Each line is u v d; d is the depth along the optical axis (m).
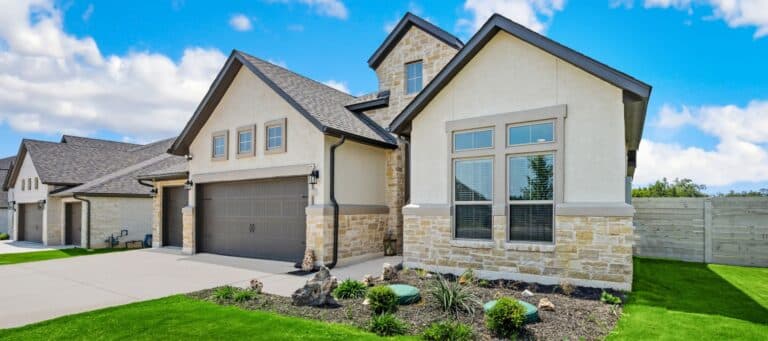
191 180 14.45
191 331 5.41
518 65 8.58
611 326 5.38
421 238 9.54
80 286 8.68
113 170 23.56
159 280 9.20
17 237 23.73
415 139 9.87
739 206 10.45
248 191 12.95
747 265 10.23
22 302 7.29
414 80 14.13
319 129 10.52
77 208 20.75
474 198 8.97
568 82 7.99
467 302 6.17
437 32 13.50
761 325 5.38
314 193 10.95
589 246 7.53
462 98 9.25
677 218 11.20
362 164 12.17
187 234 14.20
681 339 4.86
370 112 14.55
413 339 4.99
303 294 6.63
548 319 5.62
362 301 6.79
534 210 8.22
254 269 10.54
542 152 8.20
